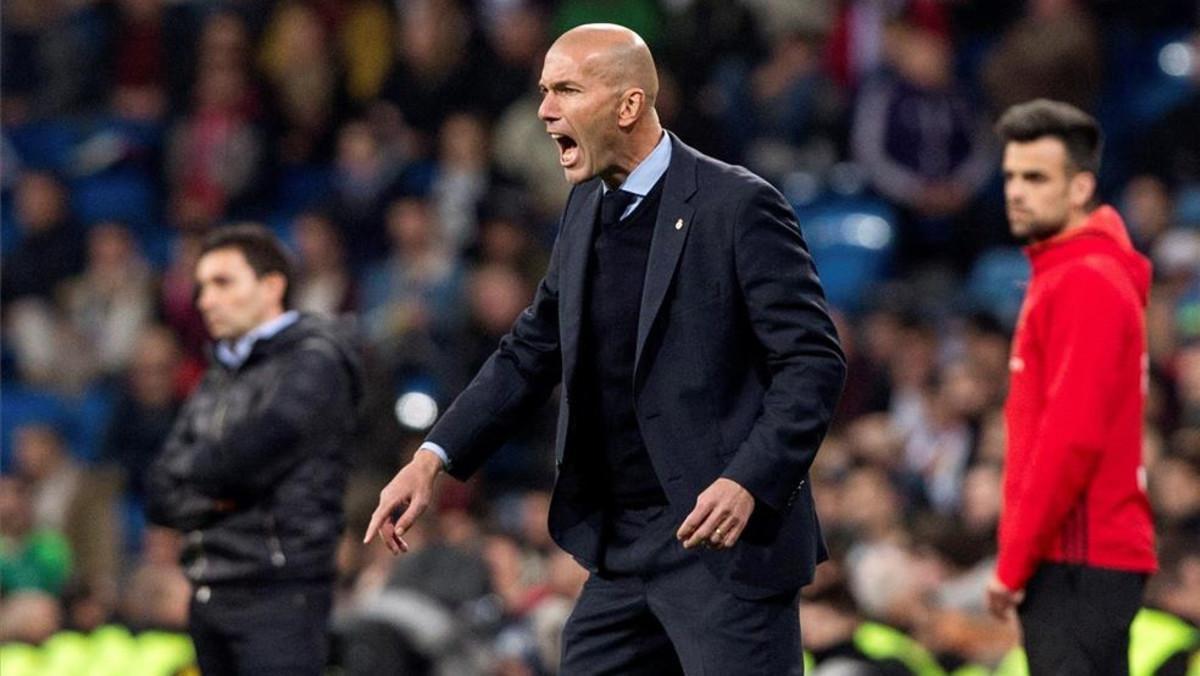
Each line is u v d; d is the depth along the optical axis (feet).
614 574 57.93
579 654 58.59
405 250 161.48
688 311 55.31
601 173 55.83
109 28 200.44
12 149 200.54
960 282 160.04
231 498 74.08
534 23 181.47
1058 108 65.36
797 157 169.37
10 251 180.96
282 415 73.51
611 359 56.39
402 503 57.47
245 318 75.51
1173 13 185.37
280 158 187.21
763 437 53.42
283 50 188.14
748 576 55.36
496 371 59.16
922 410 132.87
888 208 164.96
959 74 182.29
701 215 55.36
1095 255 64.34
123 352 169.78
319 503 74.23
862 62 172.76
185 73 196.85
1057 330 63.93
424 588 109.29
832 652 90.79
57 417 168.14
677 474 55.47
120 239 173.27
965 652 99.19
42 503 148.05
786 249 54.80
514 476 149.89
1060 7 159.94
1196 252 140.77
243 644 73.77
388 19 187.83
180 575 113.29
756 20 173.88
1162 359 129.80
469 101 180.45
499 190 169.17
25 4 206.18
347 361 76.18
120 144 193.98
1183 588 95.55
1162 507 106.52
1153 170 163.22
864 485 115.55
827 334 54.49
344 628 100.94
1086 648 63.31
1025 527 63.36
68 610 122.11
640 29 173.99
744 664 55.26
